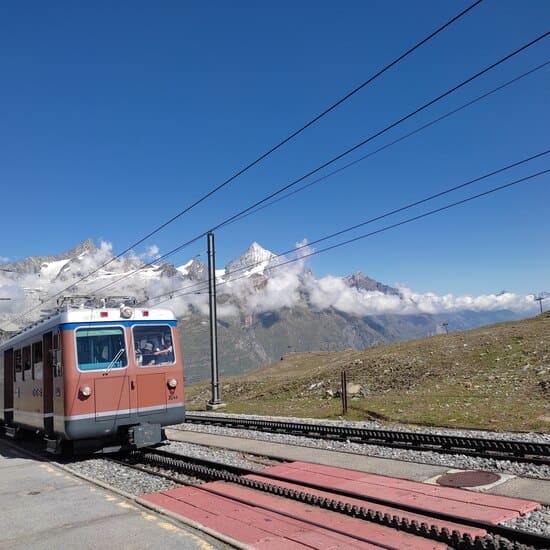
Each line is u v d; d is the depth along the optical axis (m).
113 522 8.54
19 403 20.14
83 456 16.28
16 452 18.41
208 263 35.06
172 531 7.90
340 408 25.73
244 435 18.89
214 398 33.81
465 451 12.91
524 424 16.83
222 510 9.08
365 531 7.65
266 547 7.03
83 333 15.52
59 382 15.64
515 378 26.73
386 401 25.84
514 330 43.03
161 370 16.41
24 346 19.67
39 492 11.20
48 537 8.01
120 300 18.19
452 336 50.50
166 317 16.94
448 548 6.91
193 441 18.44
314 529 7.80
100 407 15.30
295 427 18.77
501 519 7.69
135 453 16.27
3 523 8.94
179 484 11.65
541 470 10.84
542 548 6.70
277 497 9.86
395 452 13.67
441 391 26.80
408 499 9.05
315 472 11.70
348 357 57.34
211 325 34.50
